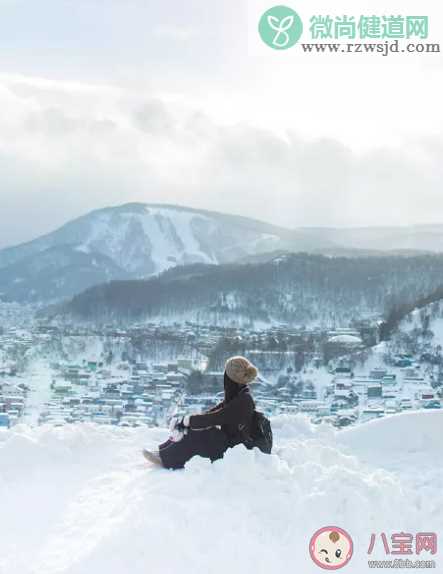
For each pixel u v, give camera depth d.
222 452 5.29
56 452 5.94
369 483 4.66
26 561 3.93
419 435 6.65
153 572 3.72
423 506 4.69
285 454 5.67
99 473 5.63
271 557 3.98
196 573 3.76
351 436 6.79
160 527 4.01
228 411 5.35
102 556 3.80
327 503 4.41
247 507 4.43
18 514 4.71
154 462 5.39
